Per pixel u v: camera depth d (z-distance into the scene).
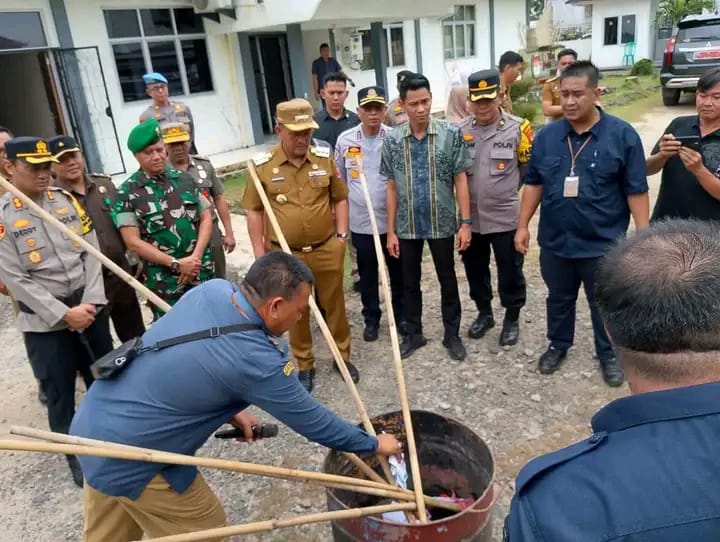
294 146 3.08
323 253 3.33
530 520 0.83
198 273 3.25
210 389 1.70
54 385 2.85
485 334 4.01
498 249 3.67
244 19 9.23
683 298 0.82
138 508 1.83
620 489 0.78
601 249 3.07
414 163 3.43
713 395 0.82
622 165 2.94
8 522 2.73
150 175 3.10
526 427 3.05
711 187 2.88
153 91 6.25
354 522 1.85
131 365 1.77
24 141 2.65
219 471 2.93
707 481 0.75
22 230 2.70
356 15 9.23
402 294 4.15
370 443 1.94
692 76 12.10
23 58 9.91
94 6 8.39
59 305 2.71
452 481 2.35
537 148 3.18
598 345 3.34
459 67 15.03
